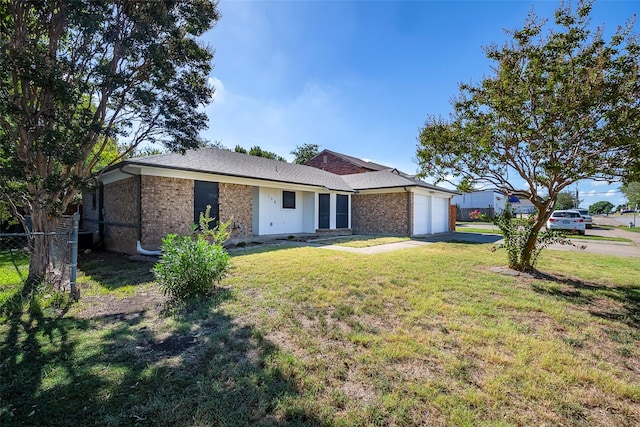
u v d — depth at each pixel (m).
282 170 15.17
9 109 4.86
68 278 6.28
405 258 8.27
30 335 3.48
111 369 2.75
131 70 6.34
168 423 2.09
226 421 2.11
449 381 2.61
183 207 9.82
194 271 4.73
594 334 3.60
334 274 6.20
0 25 5.10
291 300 4.65
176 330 3.62
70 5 4.86
